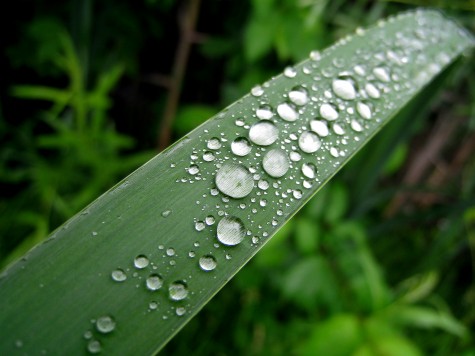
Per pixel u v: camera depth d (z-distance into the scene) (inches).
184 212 2.8
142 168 2.8
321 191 6.5
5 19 7.9
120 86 9.4
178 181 2.8
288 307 6.9
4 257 6.6
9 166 8.2
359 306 5.4
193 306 2.5
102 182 6.8
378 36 4.0
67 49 6.7
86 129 6.6
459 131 9.2
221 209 2.8
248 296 7.0
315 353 4.7
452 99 8.6
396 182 9.9
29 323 2.4
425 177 9.8
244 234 2.8
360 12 7.6
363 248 6.1
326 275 5.6
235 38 8.1
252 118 3.2
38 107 8.9
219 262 2.6
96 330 2.4
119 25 8.1
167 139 8.3
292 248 6.7
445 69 5.0
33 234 6.5
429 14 4.5
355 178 6.8
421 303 7.9
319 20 6.9
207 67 9.4
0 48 8.1
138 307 2.5
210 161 3.0
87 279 2.5
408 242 9.4
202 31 8.8
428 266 7.6
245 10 8.0
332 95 3.5
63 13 7.9
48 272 2.5
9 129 7.9
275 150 3.1
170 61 9.5
